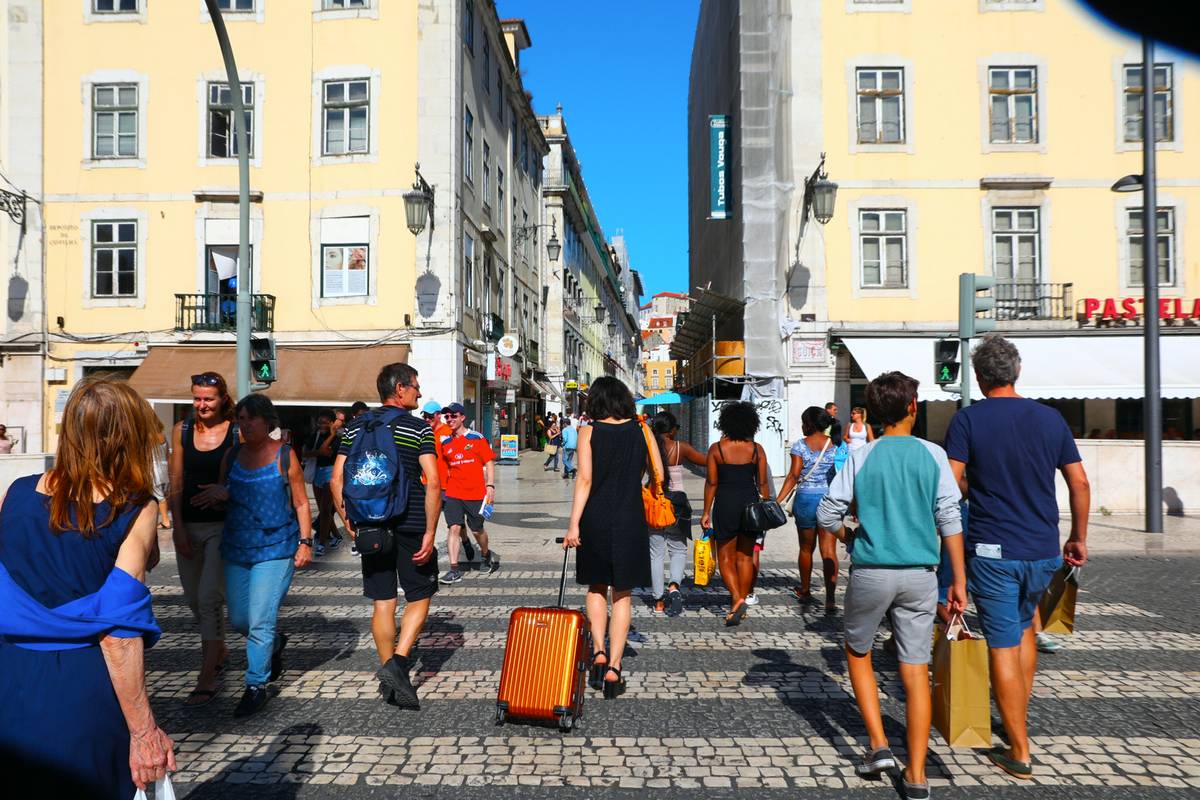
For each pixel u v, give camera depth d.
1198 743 4.04
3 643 2.12
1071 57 19.94
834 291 19.69
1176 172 19.91
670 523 6.57
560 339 41.03
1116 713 4.46
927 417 20.28
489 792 3.55
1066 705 4.58
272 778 3.67
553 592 7.68
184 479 4.77
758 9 20.30
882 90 19.97
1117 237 19.86
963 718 3.62
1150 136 11.40
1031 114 20.11
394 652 4.67
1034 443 3.71
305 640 6.03
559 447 25.72
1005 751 3.85
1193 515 12.69
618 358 80.50
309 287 20.83
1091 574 8.44
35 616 2.10
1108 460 12.86
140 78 21.11
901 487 3.48
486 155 26.20
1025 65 19.94
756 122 20.12
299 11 21.03
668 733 4.21
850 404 19.45
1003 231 19.94
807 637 6.07
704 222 32.81
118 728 2.17
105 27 21.19
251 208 20.94
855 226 19.77
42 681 2.07
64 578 2.15
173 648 5.82
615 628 4.88
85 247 21.05
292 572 4.71
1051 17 19.94
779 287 19.75
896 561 3.43
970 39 19.92
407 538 4.70
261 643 4.52
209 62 21.08
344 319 20.73
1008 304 19.61
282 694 4.82
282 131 21.00
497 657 5.56
